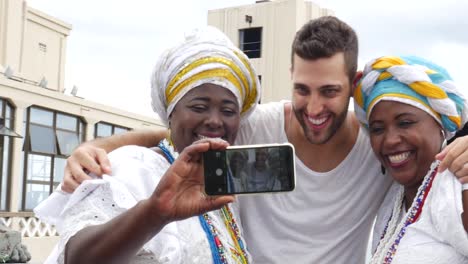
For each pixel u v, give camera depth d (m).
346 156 3.01
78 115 14.08
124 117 15.52
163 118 2.63
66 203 2.30
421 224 2.46
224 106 2.44
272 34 21.98
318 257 2.96
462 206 2.33
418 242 2.44
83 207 2.14
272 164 1.94
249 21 22.42
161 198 1.80
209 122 2.40
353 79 2.81
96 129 14.91
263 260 2.98
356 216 3.01
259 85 2.68
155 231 1.86
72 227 2.05
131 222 1.82
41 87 12.95
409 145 2.60
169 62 2.47
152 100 2.61
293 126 3.04
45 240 12.94
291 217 2.97
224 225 2.58
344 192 2.99
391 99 2.58
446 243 2.40
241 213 3.02
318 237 2.99
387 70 2.63
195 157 1.87
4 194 12.37
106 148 2.64
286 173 1.94
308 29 2.76
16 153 12.48
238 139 3.08
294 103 2.82
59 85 19.20
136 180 2.28
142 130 2.86
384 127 2.67
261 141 3.08
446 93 2.62
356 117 2.94
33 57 18.11
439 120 2.62
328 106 2.74
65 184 2.29
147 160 2.41
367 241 3.08
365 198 3.01
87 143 2.65
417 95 2.58
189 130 2.42
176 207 1.83
